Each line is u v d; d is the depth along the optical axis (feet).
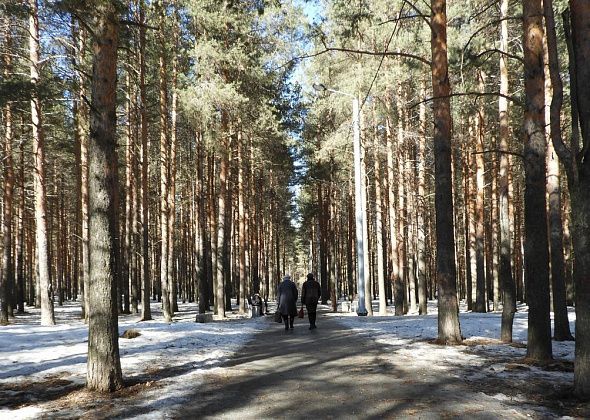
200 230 89.76
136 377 24.22
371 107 76.02
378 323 51.26
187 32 69.97
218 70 67.05
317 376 23.94
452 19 53.42
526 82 28.02
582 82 19.33
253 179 106.11
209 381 23.17
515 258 100.78
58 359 29.40
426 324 48.03
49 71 57.47
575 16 19.56
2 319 67.46
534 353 26.99
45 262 59.52
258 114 70.64
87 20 23.91
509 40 49.70
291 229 202.90
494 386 21.26
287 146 84.43
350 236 121.90
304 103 83.46
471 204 86.63
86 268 70.69
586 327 18.92
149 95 81.35
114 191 22.85
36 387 22.41
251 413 17.75
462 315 61.93
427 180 91.61
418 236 76.95
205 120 63.41
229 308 97.91
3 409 18.84
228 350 33.14
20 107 61.67
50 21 49.78
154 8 45.24
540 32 28.09
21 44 68.39
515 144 82.07
